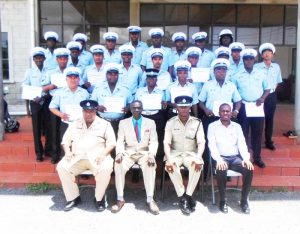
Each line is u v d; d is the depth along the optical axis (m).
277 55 13.25
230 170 5.76
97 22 12.68
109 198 6.20
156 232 5.04
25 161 7.12
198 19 12.91
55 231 5.05
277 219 5.46
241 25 13.03
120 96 6.29
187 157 5.78
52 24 12.52
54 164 6.99
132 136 5.93
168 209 5.79
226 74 6.48
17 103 11.83
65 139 5.84
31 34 11.74
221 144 5.87
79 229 5.11
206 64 7.20
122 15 12.70
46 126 7.15
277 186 6.56
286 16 13.10
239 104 6.45
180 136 5.93
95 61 6.77
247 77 6.67
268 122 7.44
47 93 6.89
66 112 6.33
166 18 12.84
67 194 5.73
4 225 5.21
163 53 6.75
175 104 6.11
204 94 6.44
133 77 6.71
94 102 5.73
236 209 5.80
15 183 6.57
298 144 7.86
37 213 5.61
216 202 6.04
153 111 6.39
